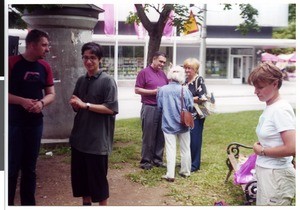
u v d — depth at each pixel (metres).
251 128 8.95
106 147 3.55
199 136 5.28
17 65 3.54
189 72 5.02
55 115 6.38
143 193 4.60
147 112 5.16
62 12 6.09
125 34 16.17
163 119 4.82
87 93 3.56
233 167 4.61
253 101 14.32
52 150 6.23
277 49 21.75
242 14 8.43
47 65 3.71
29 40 3.50
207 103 5.09
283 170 2.84
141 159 5.46
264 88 2.78
